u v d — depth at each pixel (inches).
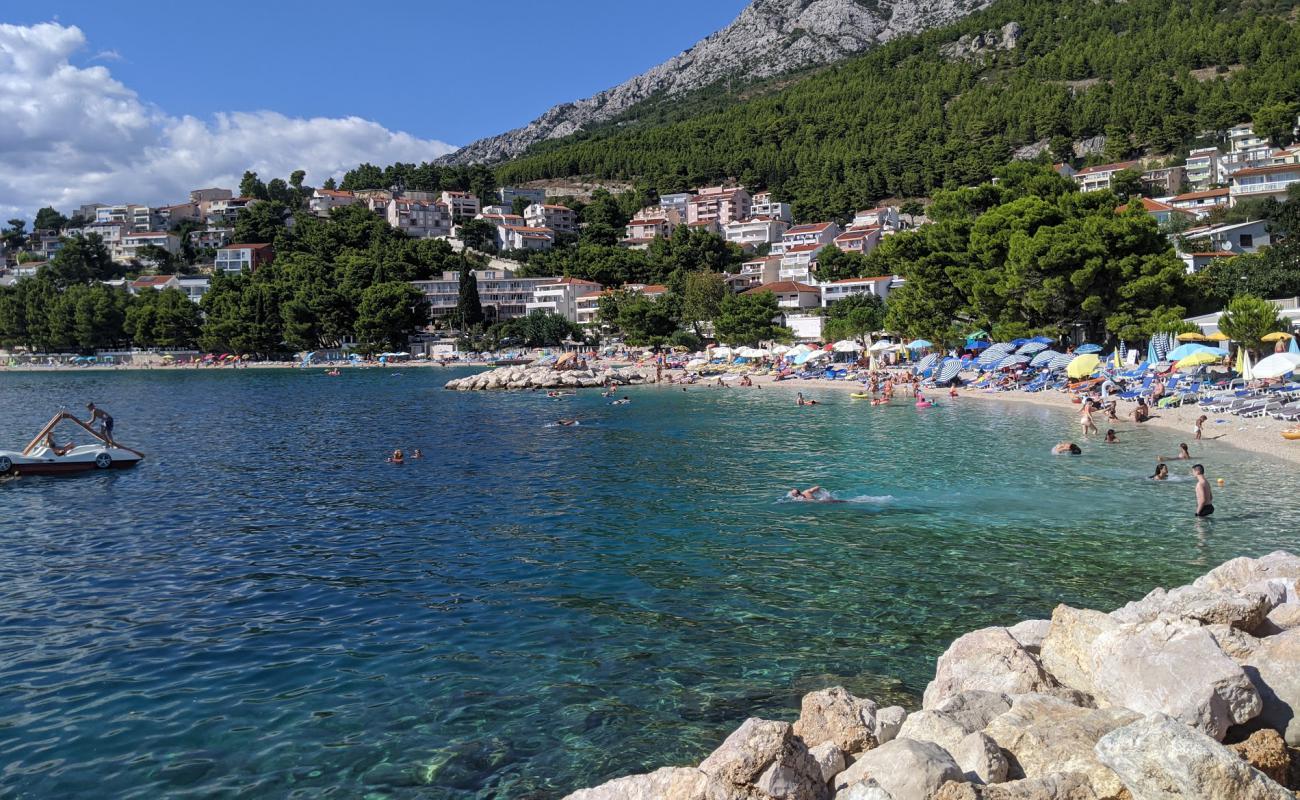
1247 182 5064.0
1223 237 3853.3
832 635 614.9
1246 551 803.4
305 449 1723.7
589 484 1261.1
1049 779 302.2
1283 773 308.5
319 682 553.6
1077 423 1793.8
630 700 518.0
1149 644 373.7
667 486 1227.9
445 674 562.6
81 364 6486.2
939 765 313.0
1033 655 454.9
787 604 686.5
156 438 1957.4
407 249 7696.9
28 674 571.2
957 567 776.9
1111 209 2856.8
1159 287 2508.6
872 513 1010.1
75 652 610.2
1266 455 1305.4
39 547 919.0
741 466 1386.6
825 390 2945.4
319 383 4301.2
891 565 788.6
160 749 468.4
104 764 452.8
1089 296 2608.3
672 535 929.5
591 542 907.4
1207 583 523.8
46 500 1190.3
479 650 603.5
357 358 6181.1
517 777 435.2
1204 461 1283.2
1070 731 340.2
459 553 872.3
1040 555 810.2
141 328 6663.4
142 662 590.6
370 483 1305.4
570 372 3676.2
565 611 682.8
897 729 388.5
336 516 1066.1
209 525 1021.8
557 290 6998.0
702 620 653.9
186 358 6594.5
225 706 520.4
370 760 454.6
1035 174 3351.4
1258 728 341.7
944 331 3147.1
